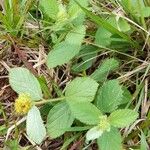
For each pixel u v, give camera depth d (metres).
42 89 0.12
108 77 0.13
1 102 0.13
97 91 0.12
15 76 0.12
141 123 0.12
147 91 0.13
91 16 0.12
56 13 0.13
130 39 0.13
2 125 0.13
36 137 0.11
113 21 0.13
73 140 0.12
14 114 0.13
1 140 0.13
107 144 0.10
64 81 0.13
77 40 0.12
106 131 0.11
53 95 0.13
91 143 0.12
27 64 0.13
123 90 0.12
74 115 0.11
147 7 0.13
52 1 0.13
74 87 0.11
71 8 0.13
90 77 0.13
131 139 0.12
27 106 0.11
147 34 0.13
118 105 0.12
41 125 0.11
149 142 0.12
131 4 0.13
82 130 0.12
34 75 0.13
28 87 0.12
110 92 0.11
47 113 0.13
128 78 0.13
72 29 0.13
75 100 0.11
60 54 0.12
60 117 0.11
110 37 0.13
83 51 0.13
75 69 0.13
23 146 0.13
